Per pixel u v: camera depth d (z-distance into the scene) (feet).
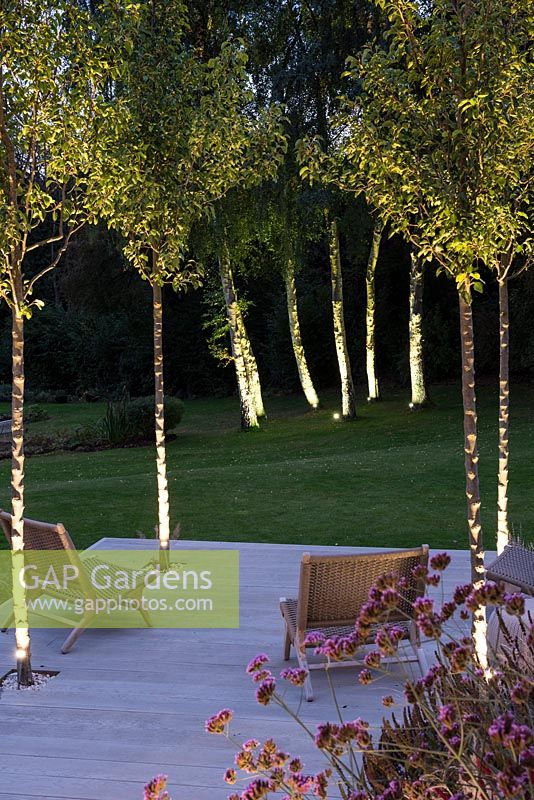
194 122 22.61
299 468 46.03
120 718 14.07
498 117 14.75
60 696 15.03
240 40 23.11
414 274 75.82
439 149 15.03
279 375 111.86
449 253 15.28
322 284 109.50
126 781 11.85
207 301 84.84
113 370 129.39
